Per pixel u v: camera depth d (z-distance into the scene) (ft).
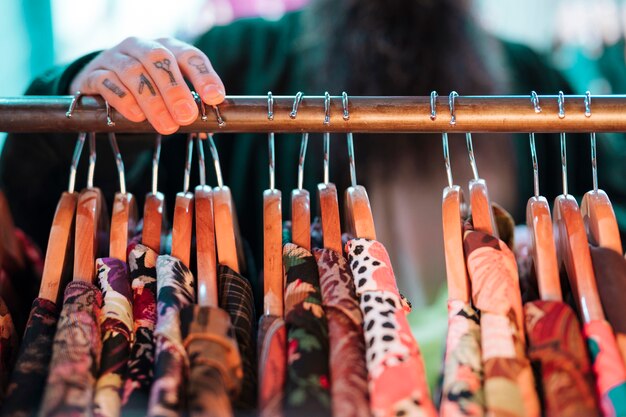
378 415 1.88
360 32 3.99
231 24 4.44
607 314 2.07
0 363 2.14
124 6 5.98
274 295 2.19
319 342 2.02
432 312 3.74
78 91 2.35
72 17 5.88
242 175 4.04
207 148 4.00
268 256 2.24
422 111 2.17
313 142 4.01
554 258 2.14
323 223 2.24
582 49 6.31
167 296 2.06
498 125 2.17
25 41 5.63
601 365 1.97
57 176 2.99
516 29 6.49
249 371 2.10
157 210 2.33
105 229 2.51
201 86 2.16
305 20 4.24
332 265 2.15
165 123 2.14
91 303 2.08
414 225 4.08
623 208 3.91
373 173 4.04
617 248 2.15
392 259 4.09
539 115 2.15
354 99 2.19
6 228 2.50
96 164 2.96
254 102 2.19
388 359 1.94
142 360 2.05
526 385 1.95
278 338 2.06
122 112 2.16
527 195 4.23
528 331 2.02
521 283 2.60
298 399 1.91
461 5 4.05
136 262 2.22
